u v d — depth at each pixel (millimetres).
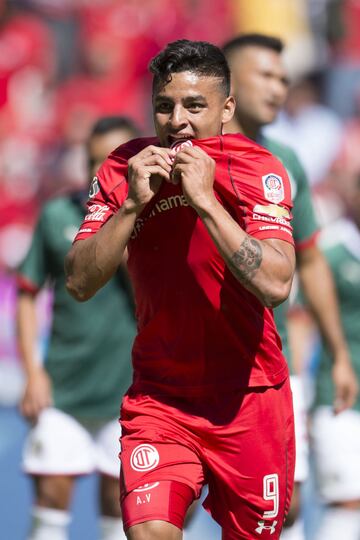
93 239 14484
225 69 14531
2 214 42938
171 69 14242
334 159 44188
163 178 14289
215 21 47000
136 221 14852
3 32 46188
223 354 15125
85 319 22766
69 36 46625
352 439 23781
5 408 38000
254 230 14359
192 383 15219
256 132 21125
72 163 42906
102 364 22812
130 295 22828
